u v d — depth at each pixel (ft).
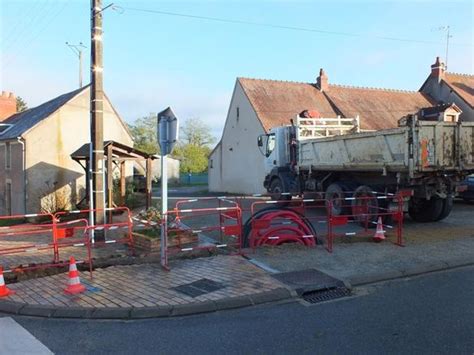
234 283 21.65
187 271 24.00
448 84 103.96
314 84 101.86
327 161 46.98
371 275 22.99
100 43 35.37
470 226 39.42
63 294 20.51
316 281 21.94
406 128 35.78
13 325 17.51
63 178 78.18
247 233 30.22
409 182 36.42
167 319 17.95
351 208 42.39
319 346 14.88
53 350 15.03
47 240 37.24
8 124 95.04
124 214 57.52
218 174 109.50
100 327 17.19
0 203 84.79
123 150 56.39
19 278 23.98
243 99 93.81
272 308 18.99
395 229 37.68
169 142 25.50
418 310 18.13
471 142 37.60
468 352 14.10
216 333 16.31
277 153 57.31
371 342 15.06
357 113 94.22
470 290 20.86
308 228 30.76
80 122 80.48
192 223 43.70
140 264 25.81
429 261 25.77
